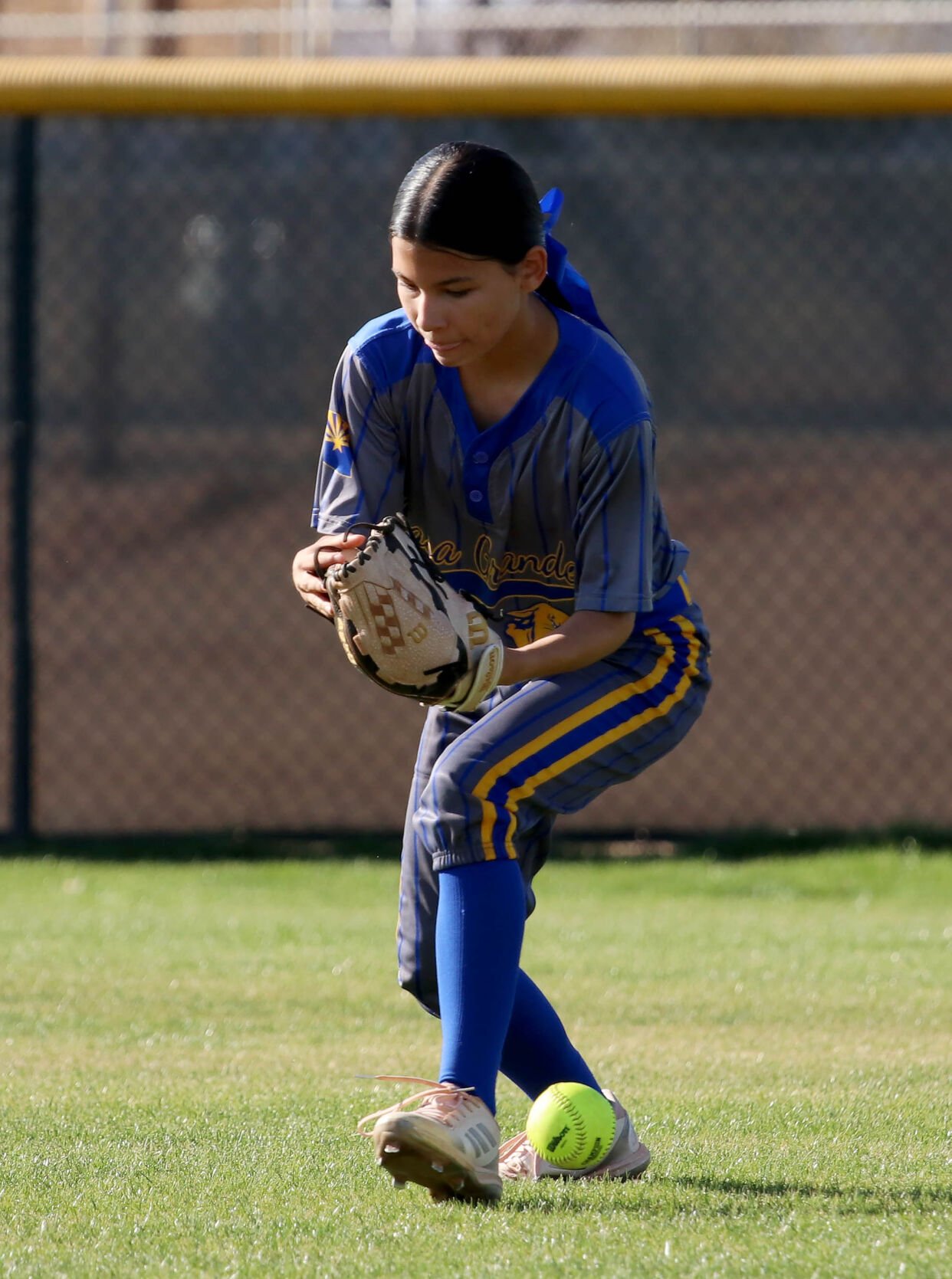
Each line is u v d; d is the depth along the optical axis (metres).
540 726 8.27
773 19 41.00
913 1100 10.40
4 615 32.25
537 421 8.30
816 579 33.69
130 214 44.25
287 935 16.97
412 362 8.56
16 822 21.89
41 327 44.62
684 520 37.59
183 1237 7.29
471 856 8.09
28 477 21.41
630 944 16.44
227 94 21.72
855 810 23.97
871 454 41.31
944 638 30.55
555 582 8.85
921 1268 6.64
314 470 42.91
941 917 17.98
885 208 40.25
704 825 23.08
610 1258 6.83
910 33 43.34
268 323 43.94
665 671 8.66
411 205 7.64
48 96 21.47
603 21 42.19
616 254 40.94
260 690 29.11
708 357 42.16
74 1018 13.23
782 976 14.89
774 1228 7.32
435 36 44.25
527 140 38.31
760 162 39.78
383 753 26.30
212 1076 11.25
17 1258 6.95
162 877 20.28
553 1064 8.82
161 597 33.84
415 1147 7.50
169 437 44.31
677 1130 9.60
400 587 7.79
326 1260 6.88
